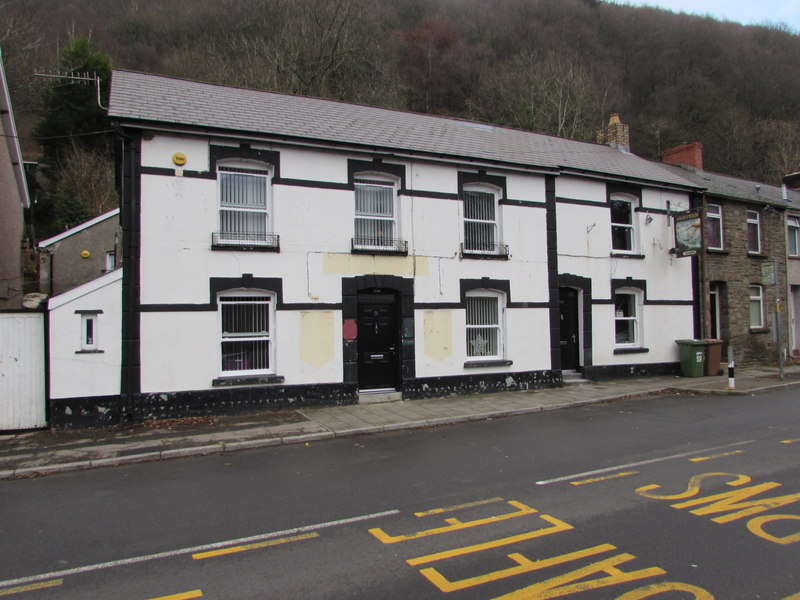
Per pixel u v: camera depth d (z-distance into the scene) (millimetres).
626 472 6598
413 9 41750
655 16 46875
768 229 19500
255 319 11094
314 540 4750
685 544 4457
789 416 9984
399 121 14328
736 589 3693
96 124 30094
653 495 5723
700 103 39281
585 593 3672
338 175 11828
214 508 5684
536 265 13930
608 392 13039
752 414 10258
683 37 44312
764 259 19141
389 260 12203
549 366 13891
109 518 5465
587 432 8992
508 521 5066
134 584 4012
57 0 33969
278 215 11203
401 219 12430
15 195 18125
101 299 9781
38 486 6688
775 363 18906
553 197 14297
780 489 5836
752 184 21656
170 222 10305
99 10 35250
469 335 13305
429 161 12734
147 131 10234
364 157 12109
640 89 42031
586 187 15109
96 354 9688
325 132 11977
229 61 28312
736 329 18125
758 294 19234
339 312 11641
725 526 4832
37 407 9492
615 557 4227
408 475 6723
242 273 10797
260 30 28688
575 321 15000
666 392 13430
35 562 4453
